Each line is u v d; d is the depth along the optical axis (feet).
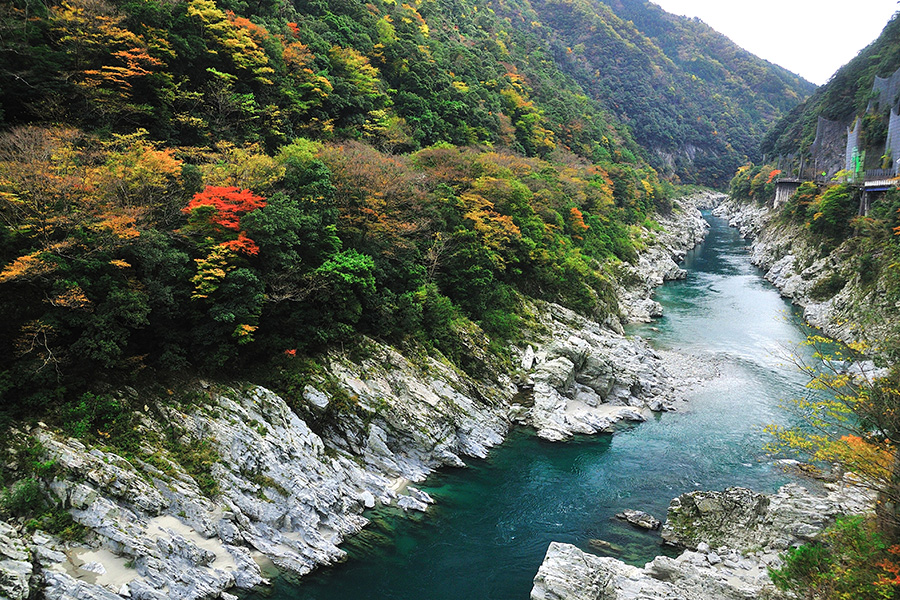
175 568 66.95
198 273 87.66
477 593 72.90
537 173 222.07
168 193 95.76
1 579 55.31
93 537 65.26
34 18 112.16
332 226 109.50
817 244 236.63
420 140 215.72
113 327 77.66
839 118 358.84
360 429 99.19
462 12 406.00
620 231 269.85
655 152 636.48
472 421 114.32
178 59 139.44
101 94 114.73
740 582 69.21
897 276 155.74
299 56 176.04
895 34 332.80
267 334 100.32
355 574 76.02
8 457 65.72
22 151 82.89
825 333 177.47
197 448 81.10
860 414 57.21
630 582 68.69
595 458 110.22
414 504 91.40
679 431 121.49
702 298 236.43
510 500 95.55
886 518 55.21
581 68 652.07
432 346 125.49
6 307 71.46
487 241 150.92
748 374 151.43
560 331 158.51
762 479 100.27
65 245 73.36
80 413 73.10
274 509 79.20
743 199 517.96
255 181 104.37
